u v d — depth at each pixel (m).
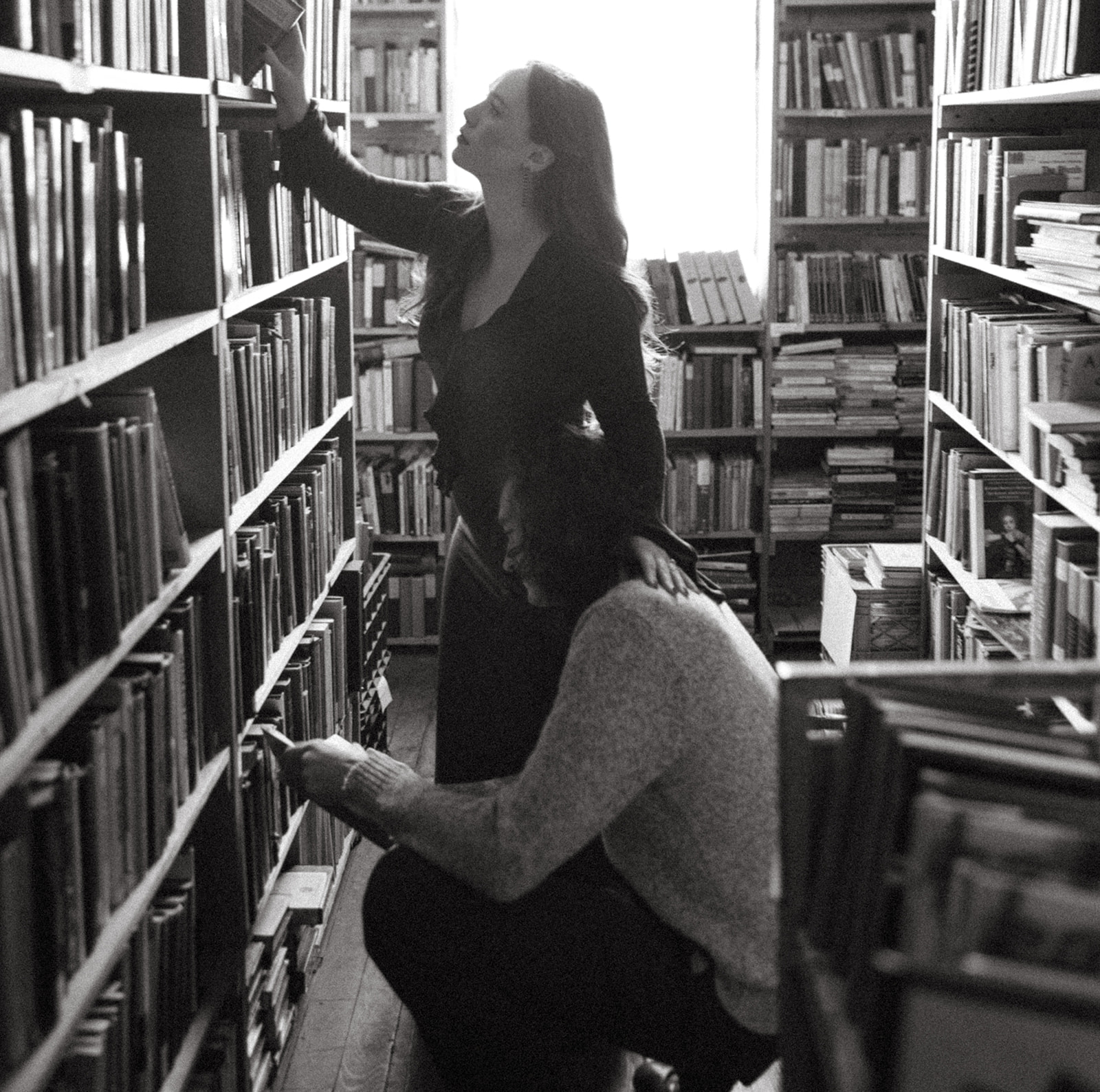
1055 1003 0.91
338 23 3.48
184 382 2.31
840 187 5.32
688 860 2.06
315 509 3.25
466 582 3.10
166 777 1.99
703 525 5.46
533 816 2.00
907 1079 0.94
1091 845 0.99
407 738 4.60
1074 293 2.88
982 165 3.69
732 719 2.02
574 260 2.81
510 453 2.13
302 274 3.08
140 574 1.85
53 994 1.47
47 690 1.56
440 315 3.05
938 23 4.12
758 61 5.46
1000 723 1.29
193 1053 2.11
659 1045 2.19
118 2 1.84
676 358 5.38
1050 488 2.99
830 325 5.33
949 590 4.08
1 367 1.43
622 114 5.51
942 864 1.01
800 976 1.38
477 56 5.48
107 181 1.83
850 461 5.40
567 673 2.01
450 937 2.21
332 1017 3.01
